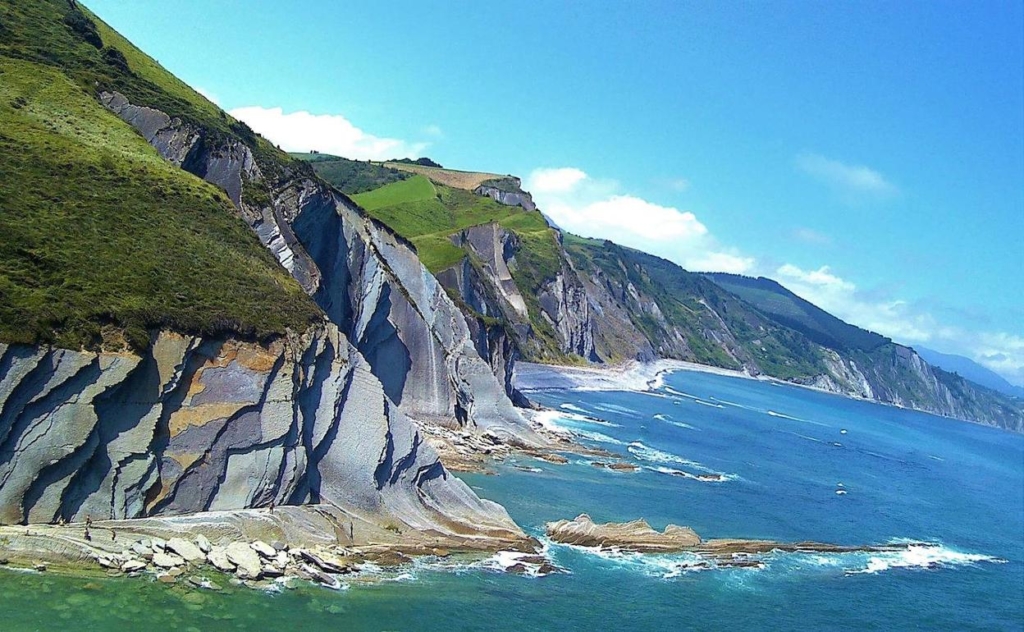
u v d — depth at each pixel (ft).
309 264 201.87
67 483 103.14
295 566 112.27
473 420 239.09
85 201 134.31
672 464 252.83
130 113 191.21
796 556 172.24
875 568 175.52
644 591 134.41
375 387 146.51
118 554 100.89
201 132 201.16
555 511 170.30
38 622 84.33
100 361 108.37
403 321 232.12
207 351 122.52
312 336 140.77
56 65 187.93
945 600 161.27
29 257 114.21
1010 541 230.68
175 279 128.88
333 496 132.98
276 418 126.52
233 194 199.93
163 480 113.09
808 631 131.13
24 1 204.03
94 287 115.85
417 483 146.00
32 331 103.04
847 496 254.68
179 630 89.56
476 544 138.82
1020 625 153.99
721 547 166.40
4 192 124.16
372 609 106.32
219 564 105.50
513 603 118.62
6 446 99.14
